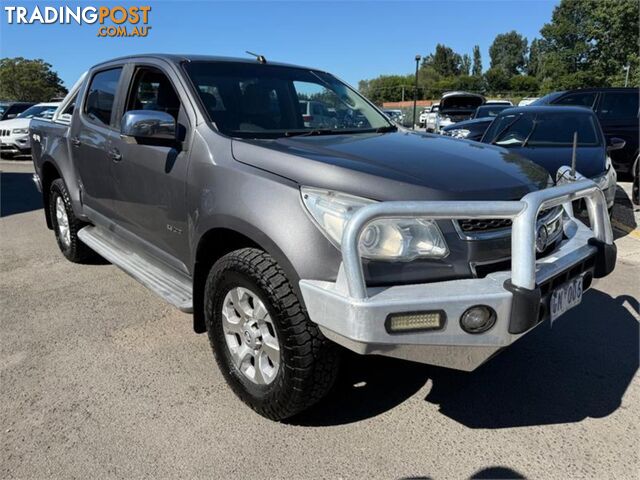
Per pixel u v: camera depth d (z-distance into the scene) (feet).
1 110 63.36
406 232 7.13
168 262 11.00
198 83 10.52
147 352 10.87
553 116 22.91
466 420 8.80
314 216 7.40
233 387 9.02
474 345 7.11
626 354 11.02
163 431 8.38
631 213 24.34
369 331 6.64
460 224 7.35
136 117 9.44
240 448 8.02
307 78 12.57
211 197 8.80
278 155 8.35
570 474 7.56
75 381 9.77
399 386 9.73
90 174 13.58
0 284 14.73
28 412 8.82
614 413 9.01
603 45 162.71
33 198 28.32
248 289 8.18
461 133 38.55
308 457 7.86
